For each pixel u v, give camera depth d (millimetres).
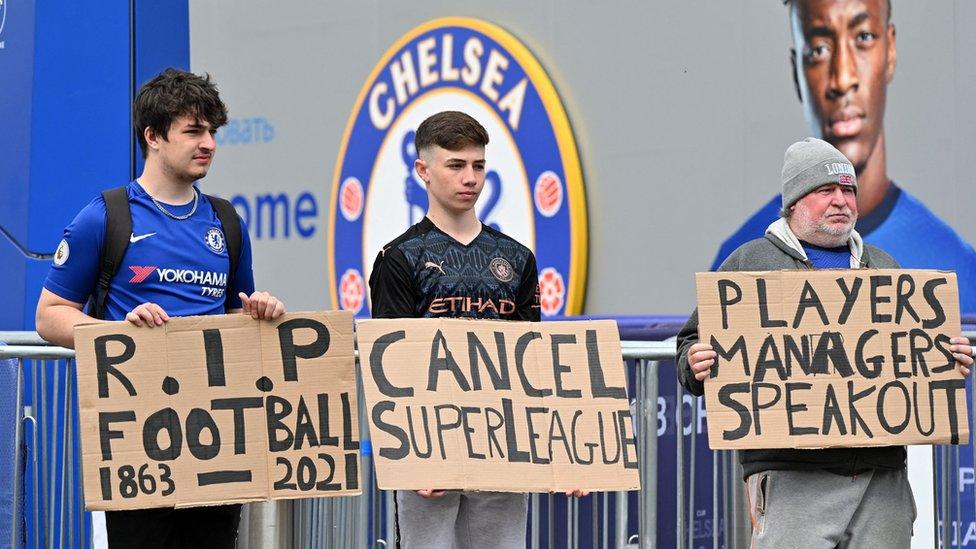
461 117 10625
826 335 10508
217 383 10062
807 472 10398
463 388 10398
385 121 18328
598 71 16125
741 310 10516
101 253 9945
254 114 19641
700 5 15258
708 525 12609
